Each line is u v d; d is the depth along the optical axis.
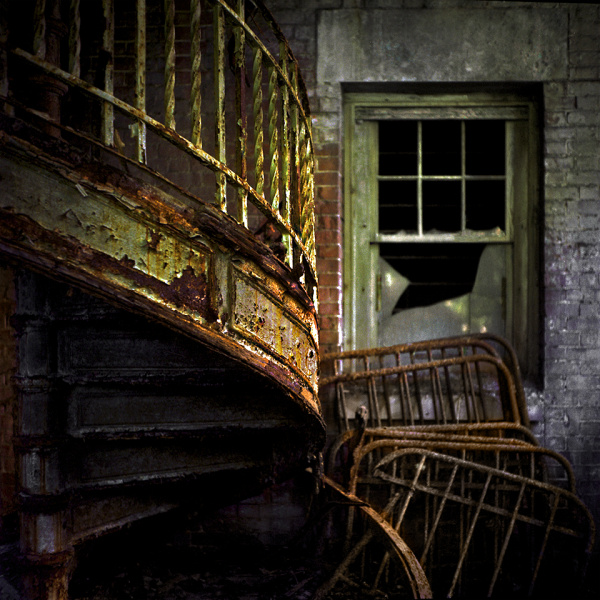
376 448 3.20
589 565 3.34
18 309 1.88
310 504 3.29
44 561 1.86
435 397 3.39
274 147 2.15
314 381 2.34
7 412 3.38
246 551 3.30
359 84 3.54
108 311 1.82
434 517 3.01
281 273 2.04
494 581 2.94
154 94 3.50
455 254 3.71
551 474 3.36
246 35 2.07
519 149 3.65
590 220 3.42
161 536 2.64
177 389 2.09
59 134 1.79
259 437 2.39
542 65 3.44
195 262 1.75
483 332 3.56
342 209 3.69
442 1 3.47
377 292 3.71
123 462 2.06
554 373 3.42
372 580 3.04
